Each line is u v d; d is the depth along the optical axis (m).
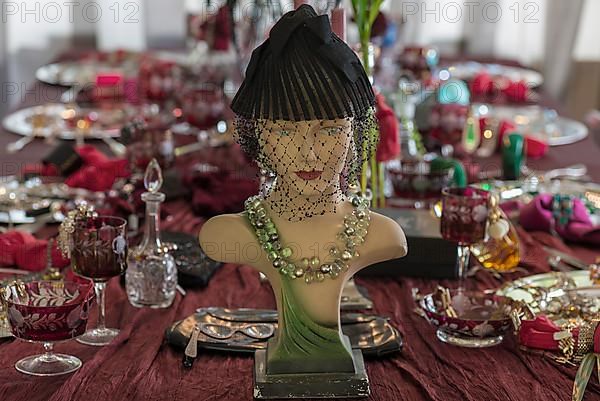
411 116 2.67
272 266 1.24
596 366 1.30
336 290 1.24
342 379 1.23
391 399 1.22
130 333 1.41
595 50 4.73
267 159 1.23
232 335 1.37
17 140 2.59
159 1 4.59
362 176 1.71
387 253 1.26
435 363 1.33
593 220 2.03
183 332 1.38
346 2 3.36
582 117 4.69
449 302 1.45
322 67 1.16
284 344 1.24
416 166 2.08
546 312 1.49
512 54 4.70
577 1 4.57
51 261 1.66
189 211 2.06
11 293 1.27
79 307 1.25
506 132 2.52
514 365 1.33
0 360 1.31
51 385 1.24
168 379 1.27
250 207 1.26
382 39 2.87
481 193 1.62
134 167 2.10
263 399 1.21
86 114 2.74
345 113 1.17
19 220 1.91
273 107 1.16
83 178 2.05
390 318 1.51
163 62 3.18
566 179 2.25
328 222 1.25
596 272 1.63
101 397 1.21
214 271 1.69
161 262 1.53
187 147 2.60
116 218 1.43
